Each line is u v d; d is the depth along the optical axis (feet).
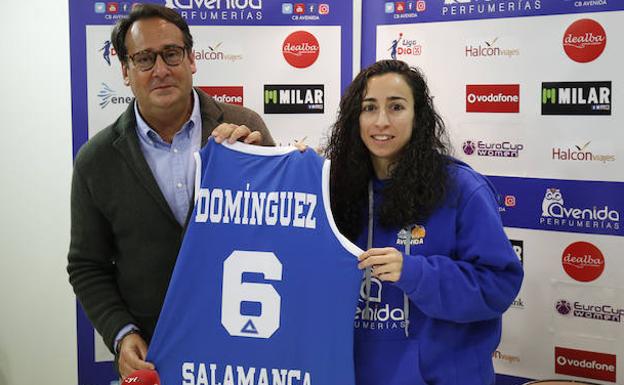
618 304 7.80
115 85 8.80
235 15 8.80
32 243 10.47
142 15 6.00
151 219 6.27
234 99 8.94
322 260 5.22
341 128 5.78
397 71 5.47
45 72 10.11
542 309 8.21
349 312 5.13
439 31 8.39
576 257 7.97
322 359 5.20
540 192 8.09
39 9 10.00
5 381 10.53
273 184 5.42
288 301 5.28
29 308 10.53
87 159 6.38
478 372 5.51
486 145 8.33
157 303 6.44
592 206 7.83
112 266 6.77
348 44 8.80
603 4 7.55
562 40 7.78
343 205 5.76
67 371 10.67
